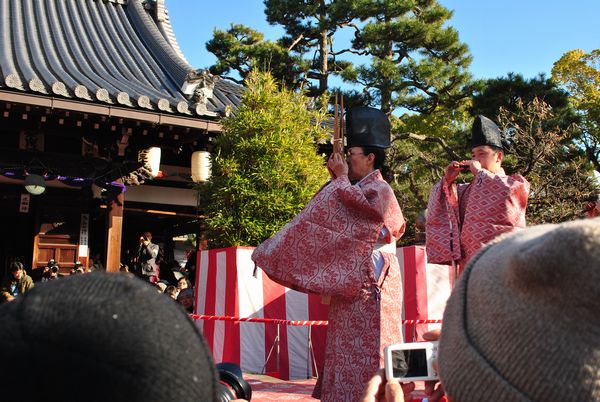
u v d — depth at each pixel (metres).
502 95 18.97
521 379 0.85
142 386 0.66
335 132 3.45
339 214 3.06
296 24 24.50
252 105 7.96
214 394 0.75
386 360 1.67
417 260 6.81
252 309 6.57
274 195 7.29
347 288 3.00
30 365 0.66
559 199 15.45
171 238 14.94
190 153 11.57
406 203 21.53
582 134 20.80
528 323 0.84
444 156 23.25
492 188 3.38
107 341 0.66
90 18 14.66
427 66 21.53
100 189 10.95
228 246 7.30
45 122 9.40
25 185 9.55
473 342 0.92
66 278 0.74
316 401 4.87
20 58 10.75
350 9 22.25
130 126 9.49
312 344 6.78
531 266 0.81
